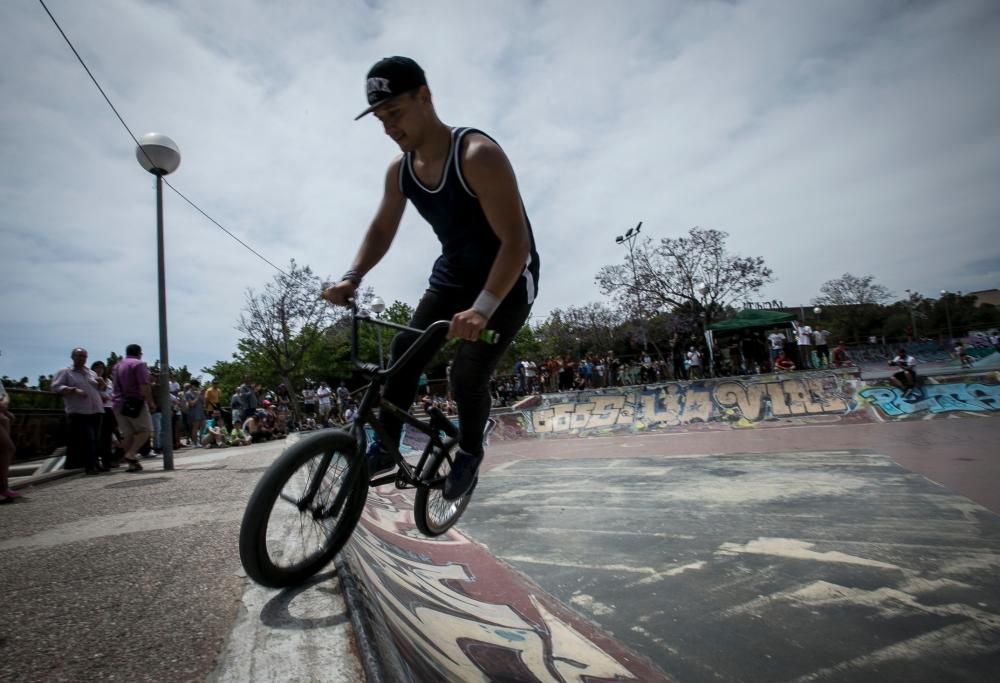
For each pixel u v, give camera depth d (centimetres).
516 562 309
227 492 359
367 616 122
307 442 160
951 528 323
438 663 137
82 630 135
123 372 602
